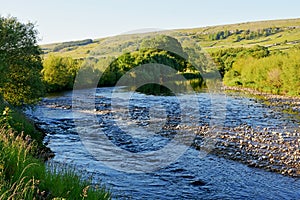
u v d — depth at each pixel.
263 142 19.81
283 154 17.14
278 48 124.62
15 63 26.48
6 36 25.55
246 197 11.78
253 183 13.16
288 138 21.00
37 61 28.83
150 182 12.94
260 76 65.19
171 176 13.80
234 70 83.44
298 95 53.16
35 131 19.34
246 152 17.58
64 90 58.06
